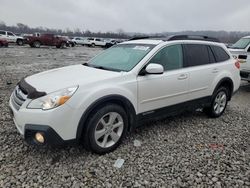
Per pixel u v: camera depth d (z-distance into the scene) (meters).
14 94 3.77
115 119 3.79
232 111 6.19
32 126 3.21
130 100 3.85
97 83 3.56
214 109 5.47
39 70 12.01
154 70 3.93
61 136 3.26
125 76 3.85
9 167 3.34
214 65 5.25
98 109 3.54
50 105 3.19
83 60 18.38
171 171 3.38
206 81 5.05
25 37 33.94
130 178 3.21
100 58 4.82
